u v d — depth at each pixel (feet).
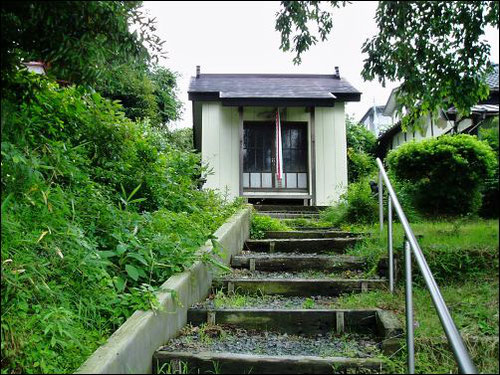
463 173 17.66
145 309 8.16
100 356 6.42
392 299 10.39
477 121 23.72
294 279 12.05
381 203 15.16
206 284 11.52
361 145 49.96
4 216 7.63
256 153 34.19
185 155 18.40
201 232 12.75
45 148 9.81
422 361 7.87
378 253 13.00
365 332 9.54
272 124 34.45
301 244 15.88
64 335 7.50
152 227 11.12
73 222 9.45
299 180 34.17
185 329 9.45
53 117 11.08
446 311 6.28
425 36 8.54
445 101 9.53
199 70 39.32
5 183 8.20
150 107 41.34
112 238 10.09
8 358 6.80
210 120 33.71
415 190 18.85
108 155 12.97
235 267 14.12
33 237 8.23
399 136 40.16
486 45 8.77
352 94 33.68
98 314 8.41
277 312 9.74
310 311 9.73
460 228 13.47
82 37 6.18
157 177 14.61
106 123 12.46
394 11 7.83
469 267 11.43
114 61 6.88
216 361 7.79
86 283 8.67
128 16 6.38
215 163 33.17
